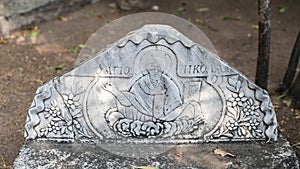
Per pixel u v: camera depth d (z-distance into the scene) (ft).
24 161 6.07
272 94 8.70
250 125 6.42
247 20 11.40
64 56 9.92
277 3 12.21
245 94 6.37
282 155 6.23
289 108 8.34
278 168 6.07
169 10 11.78
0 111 8.29
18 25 10.65
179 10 11.77
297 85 8.40
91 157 6.17
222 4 12.11
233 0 12.28
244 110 6.40
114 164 6.08
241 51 10.18
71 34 10.69
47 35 10.61
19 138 7.68
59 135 6.39
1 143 7.57
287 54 10.02
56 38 10.52
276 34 10.83
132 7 11.69
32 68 9.49
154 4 11.91
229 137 6.45
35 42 10.34
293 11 11.80
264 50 7.84
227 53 10.09
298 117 8.14
